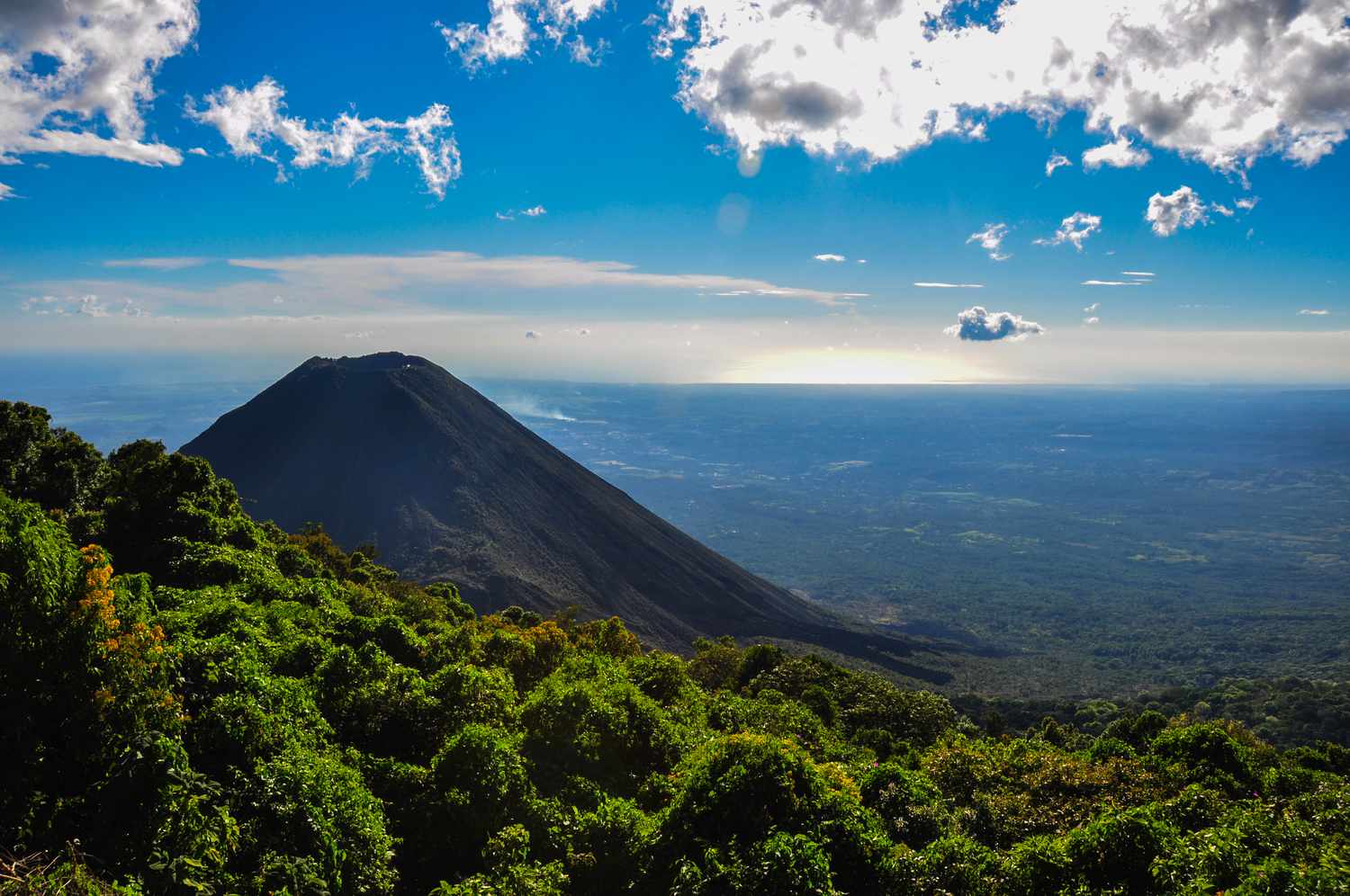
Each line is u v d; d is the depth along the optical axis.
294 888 11.71
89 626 13.00
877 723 43.00
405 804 15.90
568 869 14.92
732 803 14.88
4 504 14.01
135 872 10.84
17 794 11.15
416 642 26.73
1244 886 12.16
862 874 14.78
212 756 14.09
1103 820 15.13
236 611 23.61
